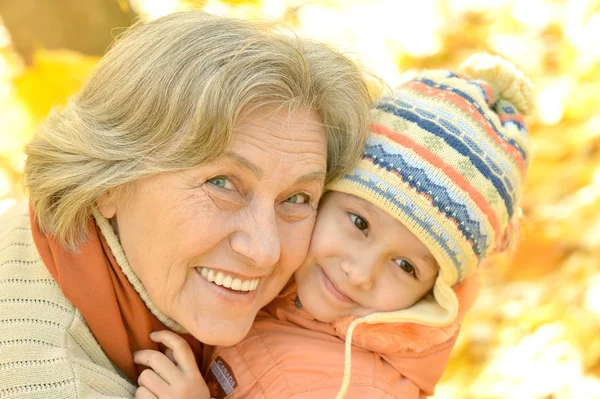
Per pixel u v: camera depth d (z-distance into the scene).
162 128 1.83
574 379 3.56
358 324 2.20
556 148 4.93
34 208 2.06
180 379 2.05
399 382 2.20
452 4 6.25
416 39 6.05
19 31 4.33
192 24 1.89
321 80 1.97
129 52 1.94
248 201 1.93
